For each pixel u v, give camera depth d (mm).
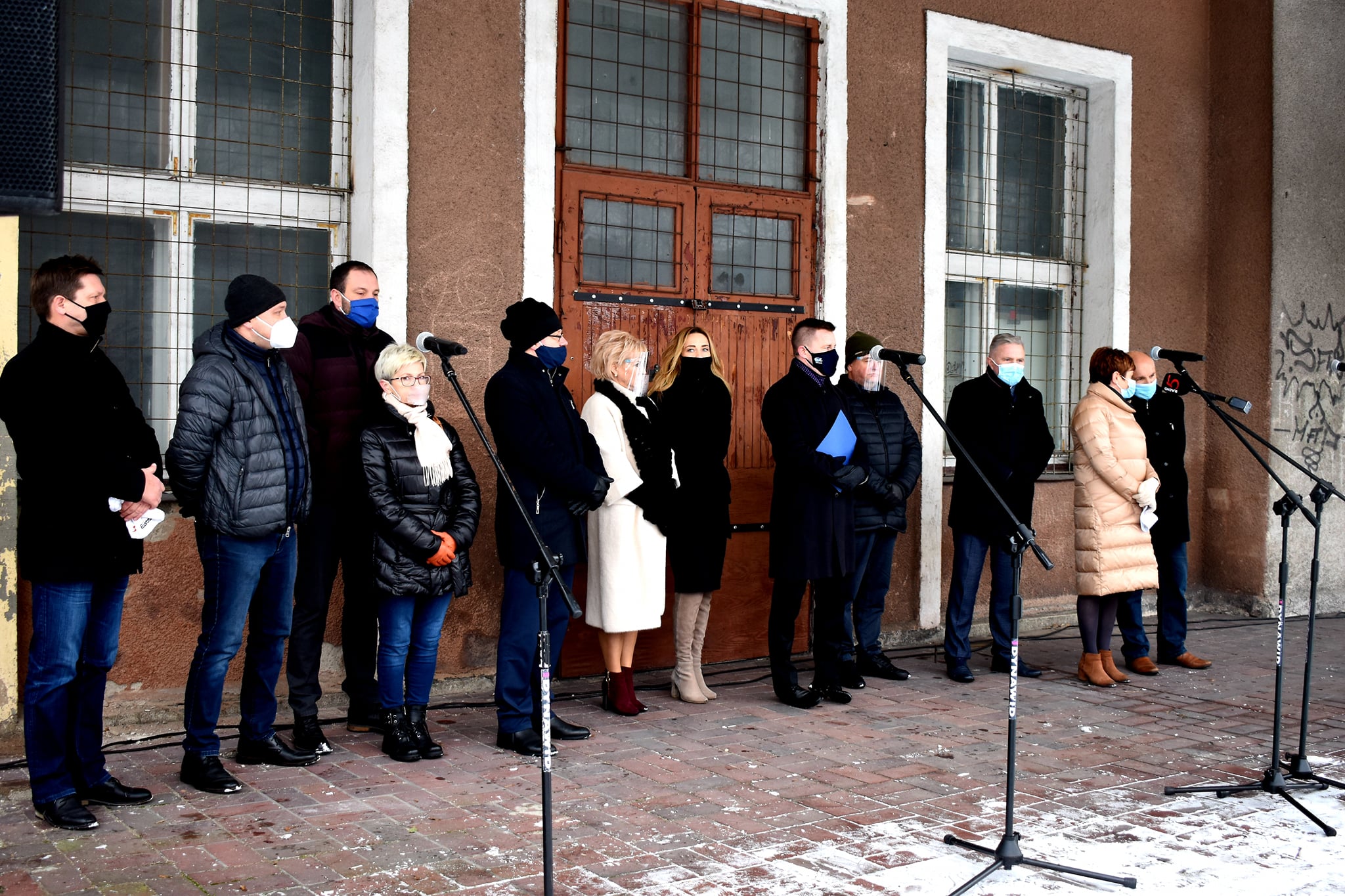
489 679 5230
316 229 5043
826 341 5070
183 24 4746
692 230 5848
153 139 4715
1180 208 7480
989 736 4586
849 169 6215
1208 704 5207
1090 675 5598
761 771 4051
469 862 3133
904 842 3350
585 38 5586
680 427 4926
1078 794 3846
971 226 6988
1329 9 7324
